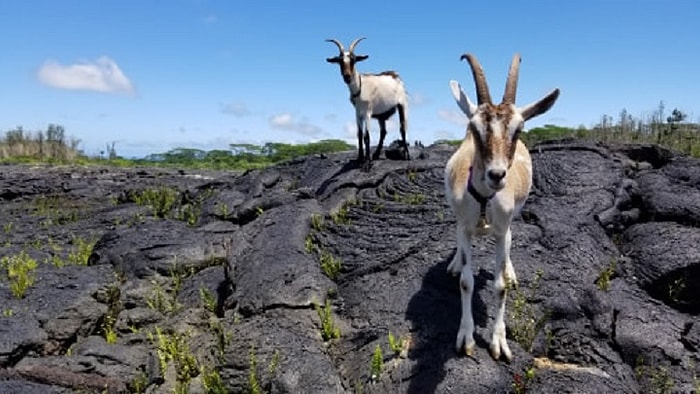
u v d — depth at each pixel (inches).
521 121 70.9
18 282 111.9
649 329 90.0
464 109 77.6
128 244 133.3
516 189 87.0
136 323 109.1
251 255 118.2
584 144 156.7
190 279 123.0
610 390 78.1
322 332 96.0
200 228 145.9
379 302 99.0
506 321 89.9
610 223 120.4
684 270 99.0
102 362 94.0
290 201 149.9
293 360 86.8
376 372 82.8
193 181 259.1
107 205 210.8
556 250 109.2
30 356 93.4
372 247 117.6
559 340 89.9
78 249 148.2
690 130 211.3
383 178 159.6
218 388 85.4
